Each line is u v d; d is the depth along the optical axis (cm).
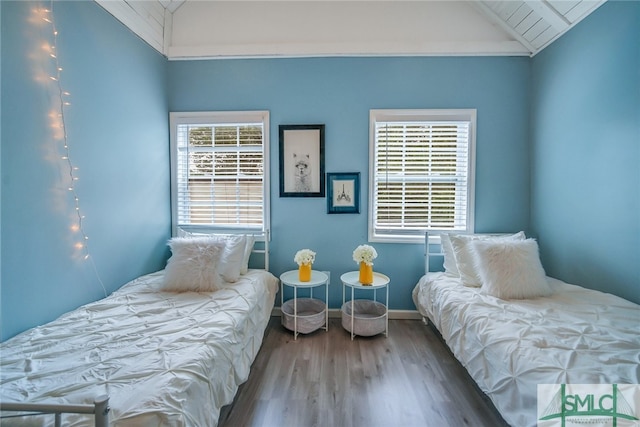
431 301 238
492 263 209
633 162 186
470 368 164
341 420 158
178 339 140
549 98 254
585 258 222
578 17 220
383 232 293
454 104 280
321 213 290
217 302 190
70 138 180
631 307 175
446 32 278
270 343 242
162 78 281
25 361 120
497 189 282
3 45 143
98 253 203
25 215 154
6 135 145
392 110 281
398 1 279
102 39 206
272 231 293
